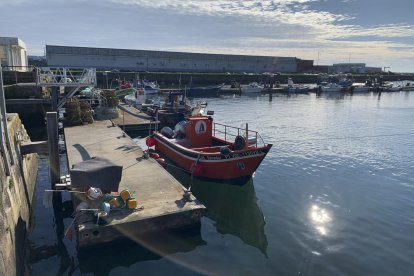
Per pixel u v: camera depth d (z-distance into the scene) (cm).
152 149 1680
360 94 6481
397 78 10644
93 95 2569
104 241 773
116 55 7200
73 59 6812
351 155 1770
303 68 10356
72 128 1889
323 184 1330
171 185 1009
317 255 832
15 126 1132
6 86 2362
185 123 1602
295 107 4100
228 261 798
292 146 1956
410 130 2569
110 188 841
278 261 803
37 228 955
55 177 1080
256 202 1155
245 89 5822
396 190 1284
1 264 596
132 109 2780
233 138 2211
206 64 8412
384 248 870
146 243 807
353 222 1012
